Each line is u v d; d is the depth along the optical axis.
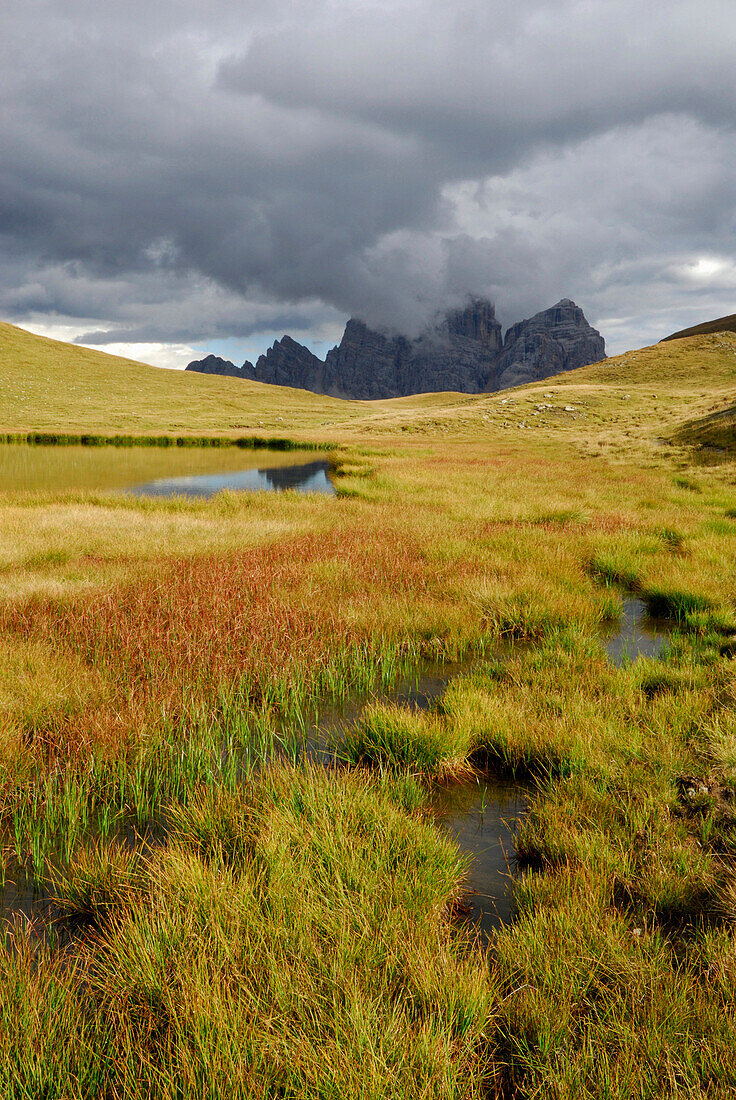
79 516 15.20
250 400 110.88
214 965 2.45
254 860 3.13
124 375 117.75
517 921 2.95
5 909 3.16
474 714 4.93
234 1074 2.04
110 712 4.94
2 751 4.25
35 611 7.54
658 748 4.34
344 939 2.59
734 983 2.40
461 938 2.89
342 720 5.44
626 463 30.19
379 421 70.69
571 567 10.09
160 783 4.31
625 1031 2.22
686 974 2.45
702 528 13.01
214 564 10.10
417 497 18.92
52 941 2.91
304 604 8.02
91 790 4.17
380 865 3.05
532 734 4.60
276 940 2.58
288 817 3.39
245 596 8.44
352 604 8.07
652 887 3.01
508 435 52.16
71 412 81.00
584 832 3.42
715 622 7.56
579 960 2.53
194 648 6.47
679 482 22.66
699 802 3.77
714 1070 2.08
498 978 2.57
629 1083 2.05
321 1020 2.25
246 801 3.86
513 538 12.15
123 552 11.35
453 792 4.27
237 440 58.53
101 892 3.16
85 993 2.53
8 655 5.95
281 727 5.29
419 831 3.38
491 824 3.90
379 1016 2.23
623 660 6.46
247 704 5.55
